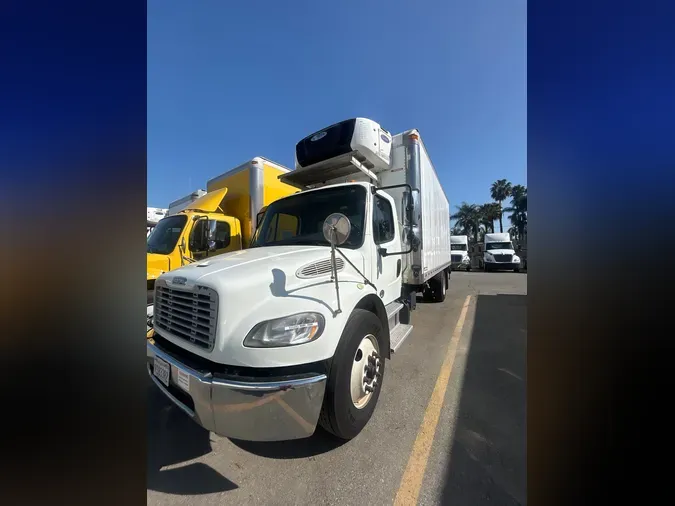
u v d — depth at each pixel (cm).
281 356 184
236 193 584
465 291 1093
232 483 198
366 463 214
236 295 194
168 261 463
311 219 344
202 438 247
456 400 298
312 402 188
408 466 210
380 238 342
